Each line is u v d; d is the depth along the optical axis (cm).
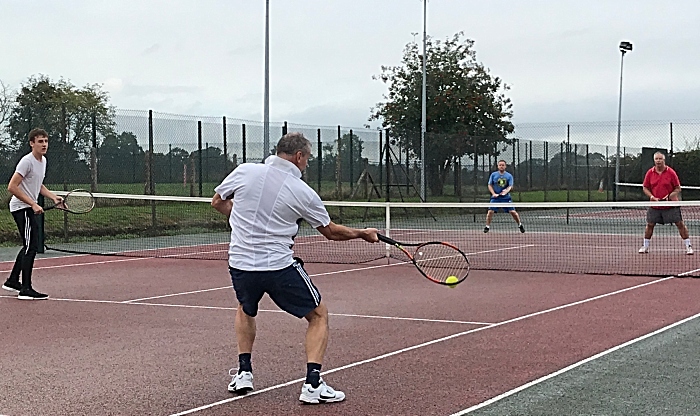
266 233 528
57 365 629
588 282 1112
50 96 3441
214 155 2205
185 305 916
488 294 999
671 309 880
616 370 605
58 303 930
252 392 552
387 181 2505
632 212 3269
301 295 529
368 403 523
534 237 1961
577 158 3462
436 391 550
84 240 1869
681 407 509
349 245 1736
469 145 2892
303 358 650
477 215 2880
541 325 788
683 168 3403
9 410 510
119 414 502
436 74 3688
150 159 2055
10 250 1652
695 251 1562
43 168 964
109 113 1991
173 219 2091
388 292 1018
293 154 537
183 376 595
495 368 614
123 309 889
